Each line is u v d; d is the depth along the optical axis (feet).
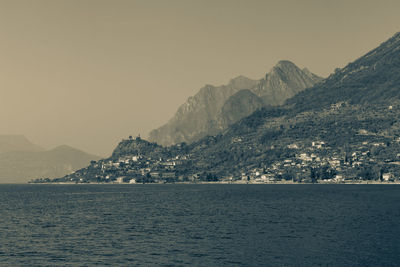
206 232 360.89
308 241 311.06
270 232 355.97
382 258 255.50
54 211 579.07
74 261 255.70
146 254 272.72
